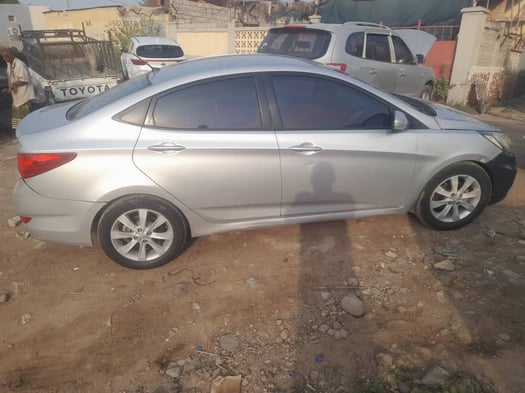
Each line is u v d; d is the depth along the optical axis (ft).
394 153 11.11
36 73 30.14
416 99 13.98
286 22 64.28
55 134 9.73
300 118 10.69
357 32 23.08
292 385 7.62
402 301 9.68
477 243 11.96
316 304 9.62
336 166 10.87
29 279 10.66
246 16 71.51
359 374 7.79
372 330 8.83
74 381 7.75
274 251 11.70
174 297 9.90
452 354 8.11
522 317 9.02
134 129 9.85
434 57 40.78
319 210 11.43
